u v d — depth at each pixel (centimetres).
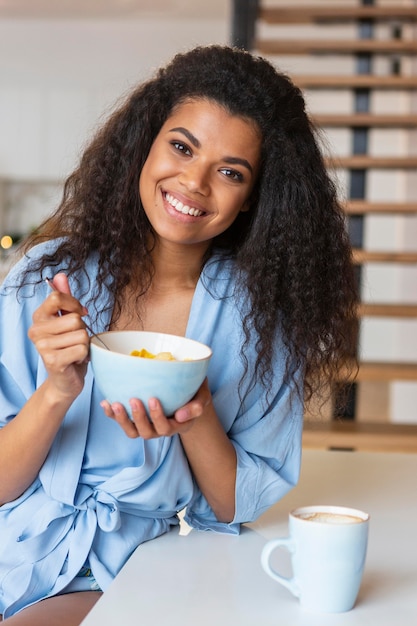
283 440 148
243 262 149
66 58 804
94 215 149
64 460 134
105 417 137
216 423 136
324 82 457
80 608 125
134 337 119
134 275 148
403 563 120
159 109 149
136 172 149
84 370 122
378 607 104
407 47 465
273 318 147
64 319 115
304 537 102
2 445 130
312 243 152
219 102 137
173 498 137
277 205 150
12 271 146
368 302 419
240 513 139
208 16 764
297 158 150
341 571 101
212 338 146
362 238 441
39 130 836
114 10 754
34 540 132
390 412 659
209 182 135
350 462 187
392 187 805
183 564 120
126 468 133
